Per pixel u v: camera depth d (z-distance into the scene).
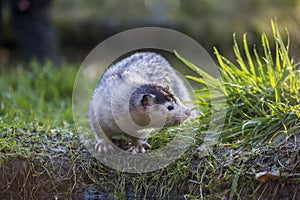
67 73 23.48
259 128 12.13
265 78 13.34
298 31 29.83
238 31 31.33
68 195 12.01
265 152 11.42
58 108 18.98
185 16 32.94
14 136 13.01
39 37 29.28
